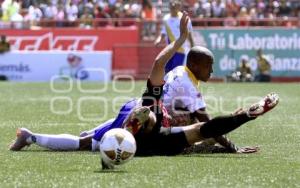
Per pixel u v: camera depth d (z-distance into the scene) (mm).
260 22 74812
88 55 68438
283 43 70125
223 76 70062
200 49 21203
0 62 68875
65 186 15500
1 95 47562
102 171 17312
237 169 17750
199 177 16625
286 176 16828
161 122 19750
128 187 15391
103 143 17312
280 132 26906
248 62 70062
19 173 17047
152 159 19234
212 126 19656
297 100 44344
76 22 74812
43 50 71250
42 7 79875
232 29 70188
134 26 74562
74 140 20891
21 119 31719
